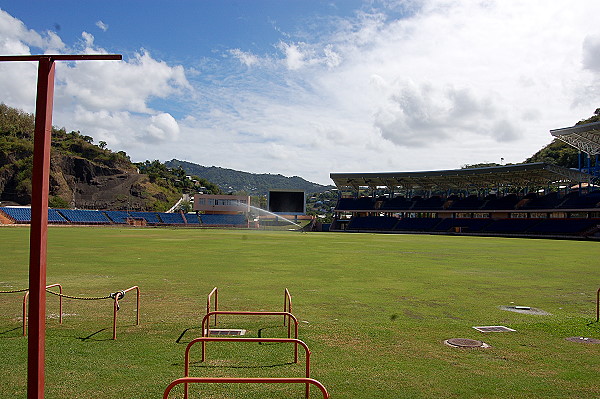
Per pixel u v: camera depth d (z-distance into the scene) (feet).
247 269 77.82
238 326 37.04
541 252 129.18
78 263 82.74
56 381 24.07
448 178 286.66
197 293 53.11
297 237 208.95
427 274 74.64
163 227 313.94
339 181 323.98
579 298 53.47
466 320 40.81
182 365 26.91
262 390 23.53
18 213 285.64
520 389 23.99
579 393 23.57
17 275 64.85
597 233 221.25
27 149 448.65
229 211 368.27
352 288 58.80
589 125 203.31
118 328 35.60
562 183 259.19
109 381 24.20
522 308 46.98
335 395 22.90
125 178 493.36
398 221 314.55
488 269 83.30
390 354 29.99
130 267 77.87
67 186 444.14
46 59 16.15
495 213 288.30
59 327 35.65
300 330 35.86
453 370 26.91
